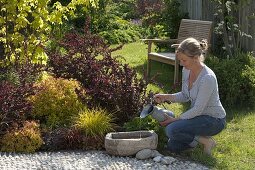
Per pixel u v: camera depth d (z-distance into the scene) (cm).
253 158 525
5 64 657
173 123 505
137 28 1345
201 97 486
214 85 487
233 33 776
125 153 507
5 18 671
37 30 691
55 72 629
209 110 496
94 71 620
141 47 1160
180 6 1000
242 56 716
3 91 552
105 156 513
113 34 1269
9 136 529
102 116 552
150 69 859
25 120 561
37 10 679
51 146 536
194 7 941
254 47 777
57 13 689
